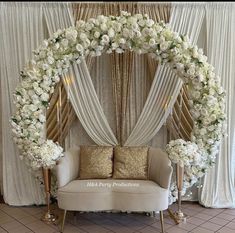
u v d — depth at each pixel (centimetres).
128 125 348
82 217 320
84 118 340
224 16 329
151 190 274
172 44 283
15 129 298
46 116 340
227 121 332
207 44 332
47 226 297
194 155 289
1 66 338
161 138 352
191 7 331
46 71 292
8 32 335
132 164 310
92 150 321
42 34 336
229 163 339
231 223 300
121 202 275
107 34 284
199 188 348
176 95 332
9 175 348
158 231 285
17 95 296
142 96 346
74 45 289
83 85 337
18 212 331
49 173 305
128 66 338
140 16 285
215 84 292
